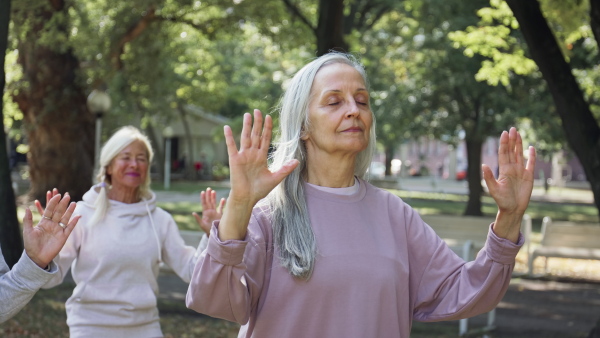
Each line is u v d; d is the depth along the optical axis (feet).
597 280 37.50
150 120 105.40
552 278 37.76
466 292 8.19
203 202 14.08
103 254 13.53
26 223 8.89
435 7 66.03
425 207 92.32
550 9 34.94
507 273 8.05
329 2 37.88
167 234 14.32
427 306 8.64
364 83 8.36
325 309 7.74
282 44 54.24
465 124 71.51
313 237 7.84
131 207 13.97
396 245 8.30
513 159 7.95
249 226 7.98
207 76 82.94
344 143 8.09
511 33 57.67
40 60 64.80
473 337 24.86
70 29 54.90
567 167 197.36
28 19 50.62
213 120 166.20
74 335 13.53
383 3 76.59
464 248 25.75
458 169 227.61
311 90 8.27
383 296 7.91
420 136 78.13
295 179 8.14
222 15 56.95
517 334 25.46
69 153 66.33
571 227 37.60
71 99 65.57
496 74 42.22
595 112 62.23
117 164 14.28
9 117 74.23
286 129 8.40
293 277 7.79
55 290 30.17
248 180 7.21
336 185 8.32
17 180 121.49
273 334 7.81
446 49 67.05
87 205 13.88
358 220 8.12
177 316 26.61
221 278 7.22
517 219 7.97
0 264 9.44
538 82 67.15
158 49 62.18
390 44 82.53
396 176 194.39
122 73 65.36
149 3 51.03
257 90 91.56
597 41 22.68
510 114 67.77
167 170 122.01
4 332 22.72
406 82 77.20
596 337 22.26
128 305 13.58
